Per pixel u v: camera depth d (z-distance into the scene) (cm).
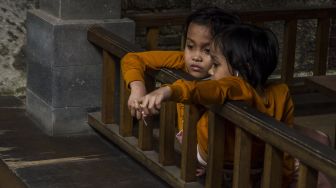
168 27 816
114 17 659
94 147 644
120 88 616
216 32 466
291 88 799
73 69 651
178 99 402
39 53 671
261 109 449
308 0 863
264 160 436
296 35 823
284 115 461
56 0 647
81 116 664
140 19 698
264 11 746
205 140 503
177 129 590
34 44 682
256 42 439
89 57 653
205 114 505
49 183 570
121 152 636
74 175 586
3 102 743
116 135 624
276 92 458
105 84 641
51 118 657
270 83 466
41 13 671
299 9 765
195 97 408
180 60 528
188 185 520
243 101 444
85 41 649
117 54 601
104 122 646
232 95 434
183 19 714
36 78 682
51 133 659
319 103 813
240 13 734
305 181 402
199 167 530
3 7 745
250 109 441
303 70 891
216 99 421
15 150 629
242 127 444
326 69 849
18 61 761
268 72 448
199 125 507
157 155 577
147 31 711
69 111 659
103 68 641
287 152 411
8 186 561
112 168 603
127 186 573
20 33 755
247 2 838
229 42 439
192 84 409
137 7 790
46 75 660
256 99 446
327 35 790
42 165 601
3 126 680
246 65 439
